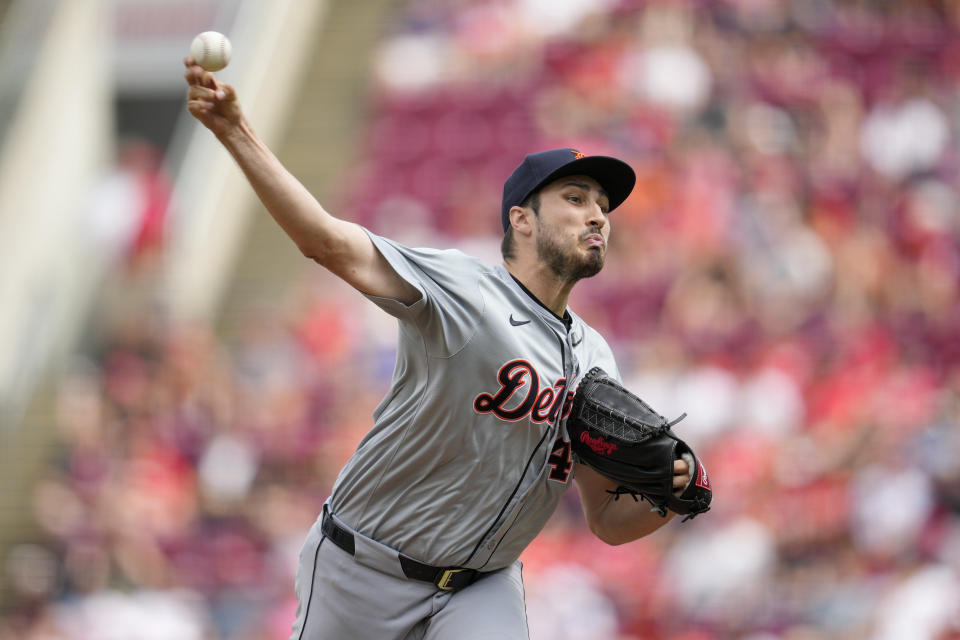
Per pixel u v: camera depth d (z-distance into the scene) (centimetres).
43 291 3966
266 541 3241
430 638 1045
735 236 3572
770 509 2841
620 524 1139
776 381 3102
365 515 1036
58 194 4247
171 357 3672
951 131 3919
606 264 3641
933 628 2447
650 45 4281
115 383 3650
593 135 4069
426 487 1009
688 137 3969
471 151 4331
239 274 4141
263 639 3025
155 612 3125
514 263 1044
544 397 999
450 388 972
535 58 4516
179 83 4681
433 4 4919
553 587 2841
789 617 2650
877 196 3728
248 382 3556
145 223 3991
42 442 3612
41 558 3369
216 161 4225
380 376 3481
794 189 3741
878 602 2552
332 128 4631
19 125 4166
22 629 3281
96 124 4550
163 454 3428
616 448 1025
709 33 4303
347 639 1055
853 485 2797
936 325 3278
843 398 3038
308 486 3300
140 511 3316
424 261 972
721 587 2761
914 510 2683
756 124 3984
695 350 3306
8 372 3831
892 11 4356
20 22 4491
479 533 1020
